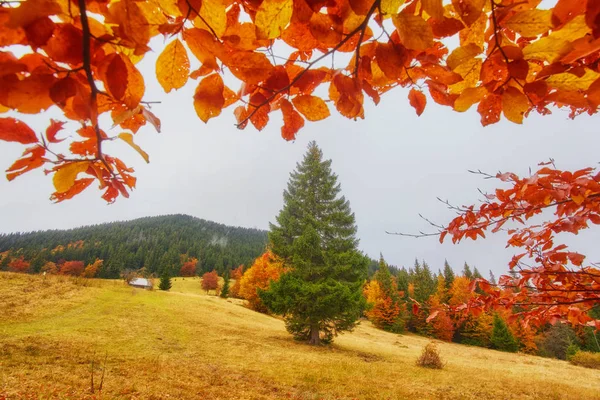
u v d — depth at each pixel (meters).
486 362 18.75
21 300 15.62
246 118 0.85
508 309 2.28
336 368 10.95
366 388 8.98
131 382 7.26
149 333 13.26
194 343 12.70
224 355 11.42
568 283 2.04
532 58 0.57
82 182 0.69
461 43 0.64
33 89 0.47
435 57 0.70
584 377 15.70
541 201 1.75
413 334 37.97
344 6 0.63
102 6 0.46
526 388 11.05
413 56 0.71
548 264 1.98
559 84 0.59
